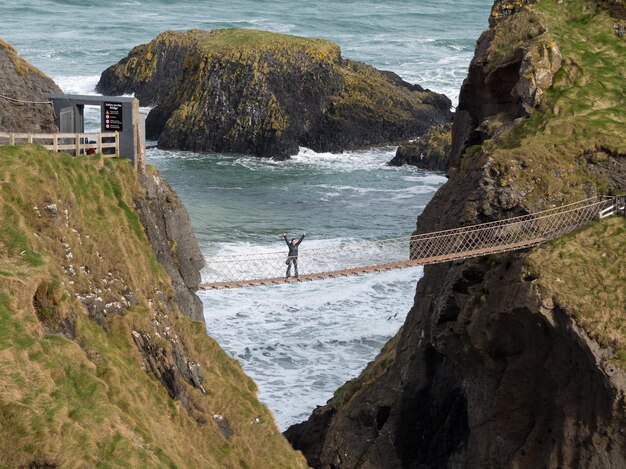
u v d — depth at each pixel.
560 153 55.75
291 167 113.75
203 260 46.03
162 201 44.72
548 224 53.06
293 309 72.06
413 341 57.09
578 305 46.66
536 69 60.16
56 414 29.78
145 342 38.78
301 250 72.44
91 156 42.28
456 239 52.62
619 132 57.22
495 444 49.34
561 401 46.81
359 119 125.00
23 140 45.94
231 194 99.44
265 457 41.34
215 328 68.62
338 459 55.28
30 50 162.25
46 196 37.66
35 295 34.28
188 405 40.00
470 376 51.81
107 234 39.81
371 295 74.94
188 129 119.50
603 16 66.25
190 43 140.12
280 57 122.00
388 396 56.09
